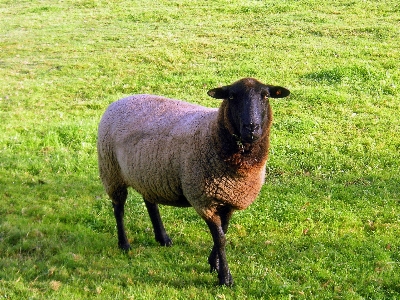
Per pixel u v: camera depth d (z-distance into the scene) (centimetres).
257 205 893
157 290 643
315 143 1138
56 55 1953
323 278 669
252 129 582
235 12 2347
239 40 1970
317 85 1499
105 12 2478
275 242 774
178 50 1897
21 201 948
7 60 1927
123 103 781
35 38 2156
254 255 735
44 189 1008
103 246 785
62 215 897
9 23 2392
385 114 1280
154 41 2022
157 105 750
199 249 766
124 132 739
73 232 830
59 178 1058
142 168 704
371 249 737
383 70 1548
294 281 660
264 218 854
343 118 1267
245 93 602
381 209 866
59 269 700
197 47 1920
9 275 677
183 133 664
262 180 662
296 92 1435
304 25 2080
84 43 2064
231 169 619
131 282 666
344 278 664
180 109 726
